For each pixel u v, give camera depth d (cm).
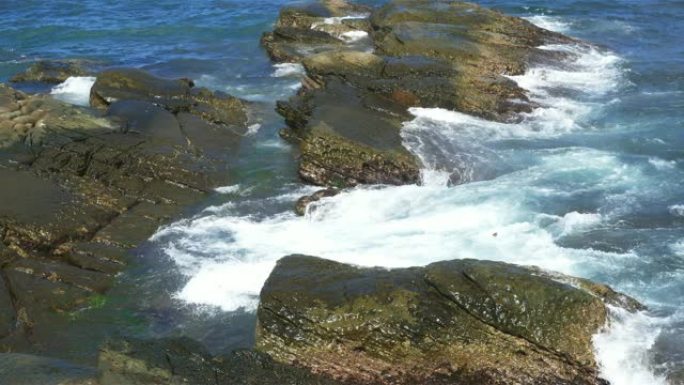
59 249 2089
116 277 2002
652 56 3650
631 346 1516
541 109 2952
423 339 1540
